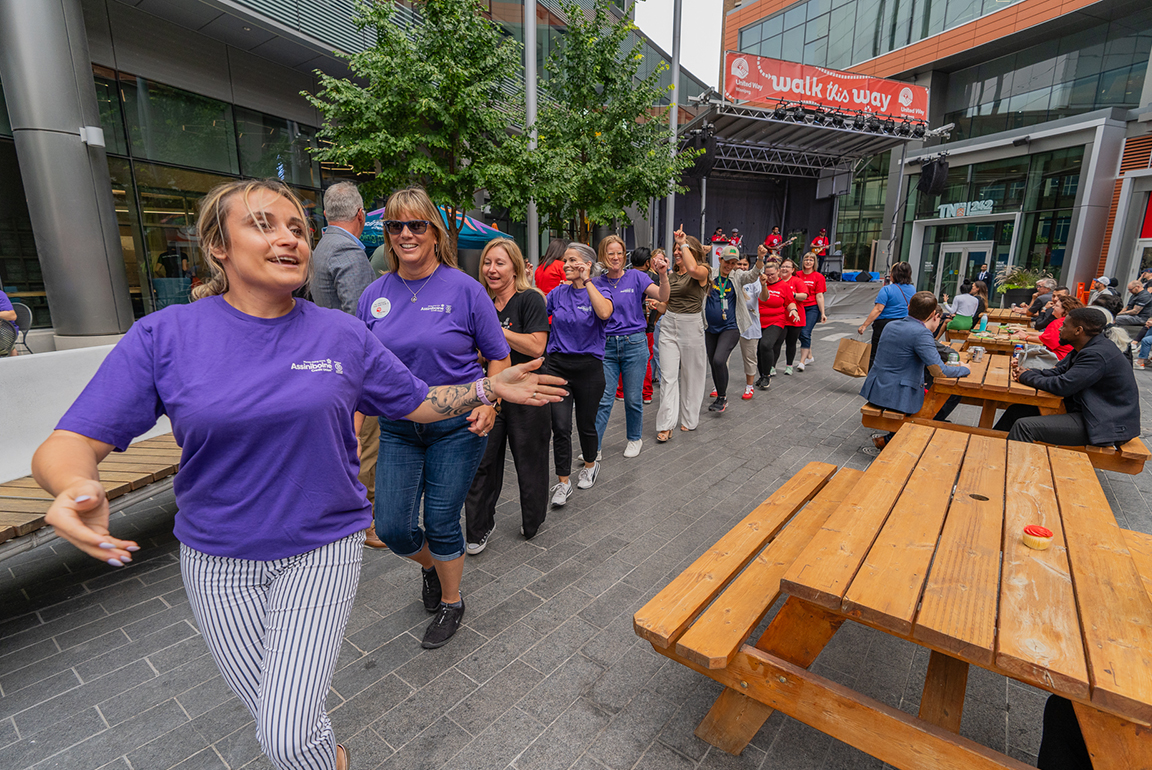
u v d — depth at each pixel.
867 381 4.79
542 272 6.12
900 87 17.53
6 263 7.97
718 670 1.76
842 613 1.48
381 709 2.02
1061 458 2.58
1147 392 7.54
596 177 9.21
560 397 1.74
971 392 4.54
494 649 2.35
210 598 1.26
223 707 2.06
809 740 1.91
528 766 1.79
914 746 1.48
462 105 6.17
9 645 2.42
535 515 3.23
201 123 9.69
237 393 1.15
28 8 6.82
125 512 3.79
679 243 4.91
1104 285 12.38
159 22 8.92
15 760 1.83
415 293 2.28
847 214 28.34
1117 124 16.78
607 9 9.17
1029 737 1.93
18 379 3.43
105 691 2.15
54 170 7.24
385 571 2.98
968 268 21.25
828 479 2.92
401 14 7.74
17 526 2.37
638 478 4.28
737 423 5.77
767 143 20.88
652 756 1.83
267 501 1.23
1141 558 1.94
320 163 11.88
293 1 9.43
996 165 19.88
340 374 1.30
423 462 2.26
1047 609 1.40
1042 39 18.88
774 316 7.04
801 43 26.81
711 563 2.06
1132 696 1.13
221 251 1.18
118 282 7.99
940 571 1.58
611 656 2.30
